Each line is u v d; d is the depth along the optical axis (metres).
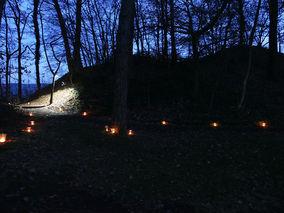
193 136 9.31
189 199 4.56
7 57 19.95
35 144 6.84
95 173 5.36
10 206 3.46
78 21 20.64
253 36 12.77
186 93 15.35
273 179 5.48
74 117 13.20
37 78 24.30
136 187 4.89
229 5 12.54
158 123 12.13
